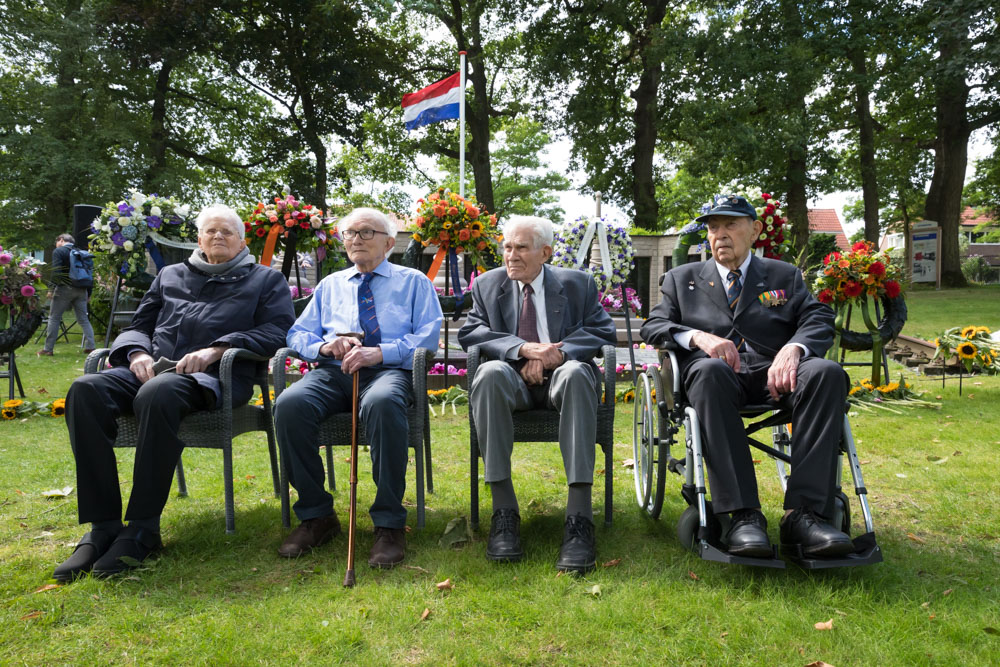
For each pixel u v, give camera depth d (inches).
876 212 787.4
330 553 96.4
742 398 96.6
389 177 949.2
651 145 753.6
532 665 68.2
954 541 100.4
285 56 734.5
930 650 69.7
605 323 112.0
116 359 103.9
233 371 106.2
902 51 716.7
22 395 218.8
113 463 93.9
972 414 191.0
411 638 73.2
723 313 105.7
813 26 676.1
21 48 638.5
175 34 674.2
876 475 133.6
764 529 85.9
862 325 392.5
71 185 638.5
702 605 79.7
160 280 114.2
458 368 240.5
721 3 682.8
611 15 695.7
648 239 416.5
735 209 105.1
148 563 90.4
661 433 105.0
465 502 119.4
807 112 676.7
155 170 682.2
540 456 152.6
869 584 84.5
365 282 113.1
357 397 99.3
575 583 86.6
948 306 528.7
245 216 206.4
